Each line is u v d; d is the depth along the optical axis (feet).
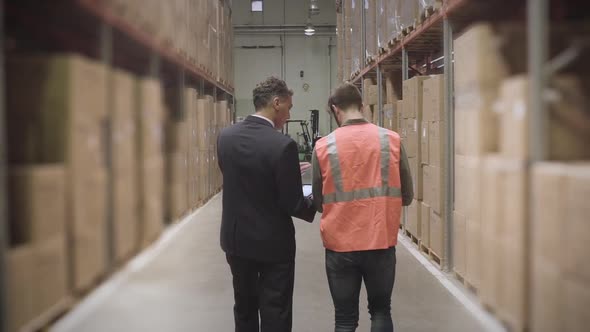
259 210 8.00
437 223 15.44
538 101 5.38
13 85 4.84
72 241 5.08
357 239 8.10
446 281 14.24
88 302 5.36
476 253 7.00
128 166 6.08
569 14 5.46
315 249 19.35
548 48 5.41
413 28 17.89
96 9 5.34
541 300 5.19
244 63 61.16
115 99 5.75
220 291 13.34
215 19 25.91
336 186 8.14
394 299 13.17
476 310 10.69
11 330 4.26
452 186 14.67
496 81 6.48
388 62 24.53
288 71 61.21
